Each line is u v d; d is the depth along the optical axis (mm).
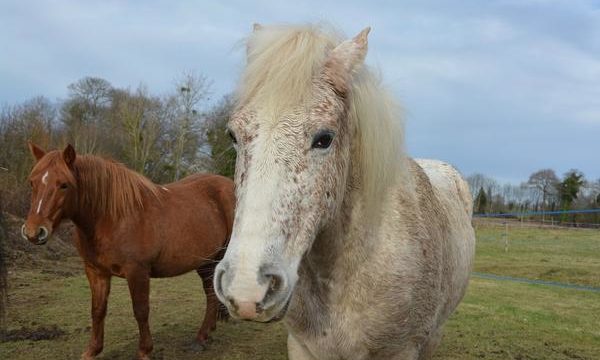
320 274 1978
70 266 8898
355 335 2014
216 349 4648
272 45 1727
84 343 4590
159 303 6316
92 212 4039
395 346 2088
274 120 1588
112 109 24438
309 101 1626
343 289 1983
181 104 21328
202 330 4758
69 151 3928
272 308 1449
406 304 2021
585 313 6910
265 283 1428
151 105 21266
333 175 1689
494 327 5922
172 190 4828
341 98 1736
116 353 4422
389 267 1990
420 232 2158
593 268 11555
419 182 2412
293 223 1544
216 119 12016
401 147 2135
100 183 4066
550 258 13461
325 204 1660
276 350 4648
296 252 1561
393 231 2049
